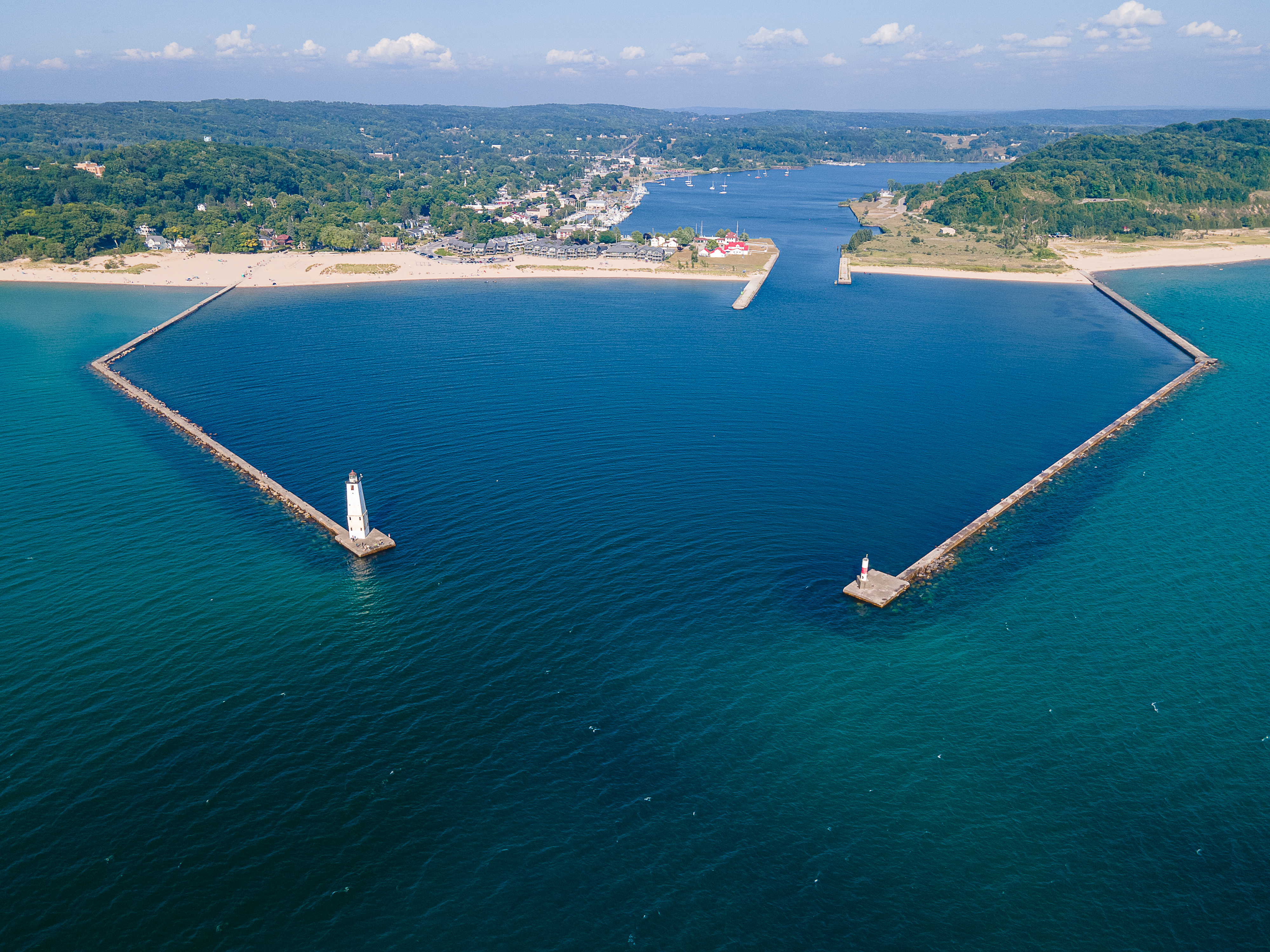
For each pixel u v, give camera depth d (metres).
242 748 103.88
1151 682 119.19
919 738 108.31
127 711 110.12
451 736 106.62
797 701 114.56
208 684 115.38
